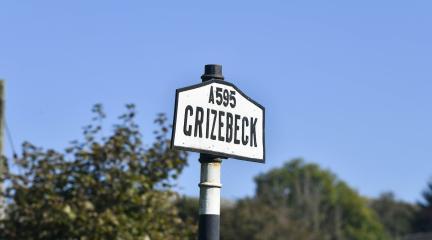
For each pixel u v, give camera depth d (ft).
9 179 43.78
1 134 51.93
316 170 265.75
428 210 310.45
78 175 44.16
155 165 45.88
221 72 21.03
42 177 44.11
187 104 20.17
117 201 44.21
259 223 177.17
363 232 270.87
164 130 46.93
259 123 21.62
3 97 52.70
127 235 42.93
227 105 20.97
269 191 252.83
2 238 43.37
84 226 42.16
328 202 267.80
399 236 305.53
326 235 238.27
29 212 43.21
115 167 45.11
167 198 45.96
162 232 45.80
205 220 20.16
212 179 20.40
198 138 20.22
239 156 20.97
